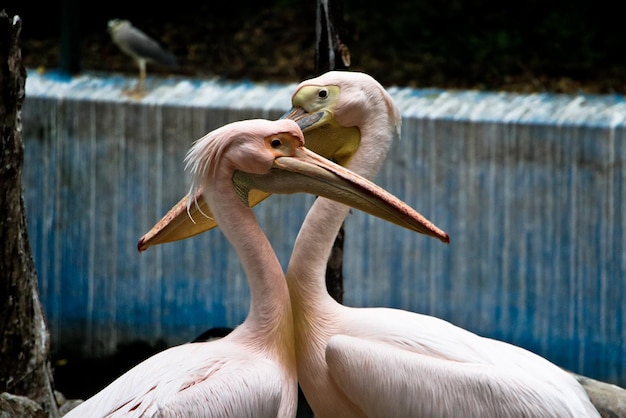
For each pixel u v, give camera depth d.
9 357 6.82
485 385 5.12
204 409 4.79
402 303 11.90
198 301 12.29
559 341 11.52
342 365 5.28
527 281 11.68
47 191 13.22
